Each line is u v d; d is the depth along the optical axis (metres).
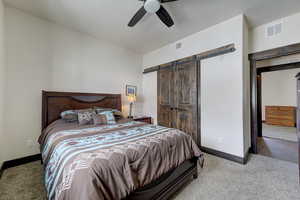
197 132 3.04
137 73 4.34
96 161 1.06
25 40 2.38
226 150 2.58
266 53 2.63
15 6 2.23
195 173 1.95
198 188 1.74
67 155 1.18
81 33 3.09
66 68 2.87
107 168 1.05
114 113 3.03
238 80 2.43
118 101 3.65
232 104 2.50
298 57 3.31
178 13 2.38
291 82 5.69
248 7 2.21
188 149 1.86
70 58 2.93
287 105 5.77
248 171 2.12
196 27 2.85
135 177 1.18
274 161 2.46
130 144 1.41
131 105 4.05
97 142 1.48
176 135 1.84
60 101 2.69
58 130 2.04
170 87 3.65
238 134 2.42
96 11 2.35
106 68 3.56
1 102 2.05
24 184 1.80
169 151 1.60
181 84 3.38
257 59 2.74
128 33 3.12
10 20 2.23
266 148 3.16
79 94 2.97
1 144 2.06
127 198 1.12
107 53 3.57
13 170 2.13
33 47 2.46
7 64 2.21
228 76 2.56
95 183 0.94
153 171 1.34
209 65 2.85
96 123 2.46
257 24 2.68
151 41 3.55
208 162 2.44
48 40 2.63
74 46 2.98
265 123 6.14
